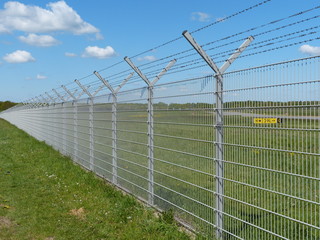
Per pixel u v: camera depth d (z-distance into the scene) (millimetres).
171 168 5969
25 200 7348
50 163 11477
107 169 9219
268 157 3916
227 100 4535
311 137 3375
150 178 6715
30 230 5711
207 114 4961
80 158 11805
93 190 8039
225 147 4613
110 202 7055
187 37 4648
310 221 3418
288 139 3641
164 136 6180
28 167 10992
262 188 3996
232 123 4465
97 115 9953
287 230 3678
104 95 9297
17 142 18219
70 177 9422
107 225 5797
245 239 4273
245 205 4273
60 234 5512
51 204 7055
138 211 6227
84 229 5699
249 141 4188
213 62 4695
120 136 8273
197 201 5207
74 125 12492
